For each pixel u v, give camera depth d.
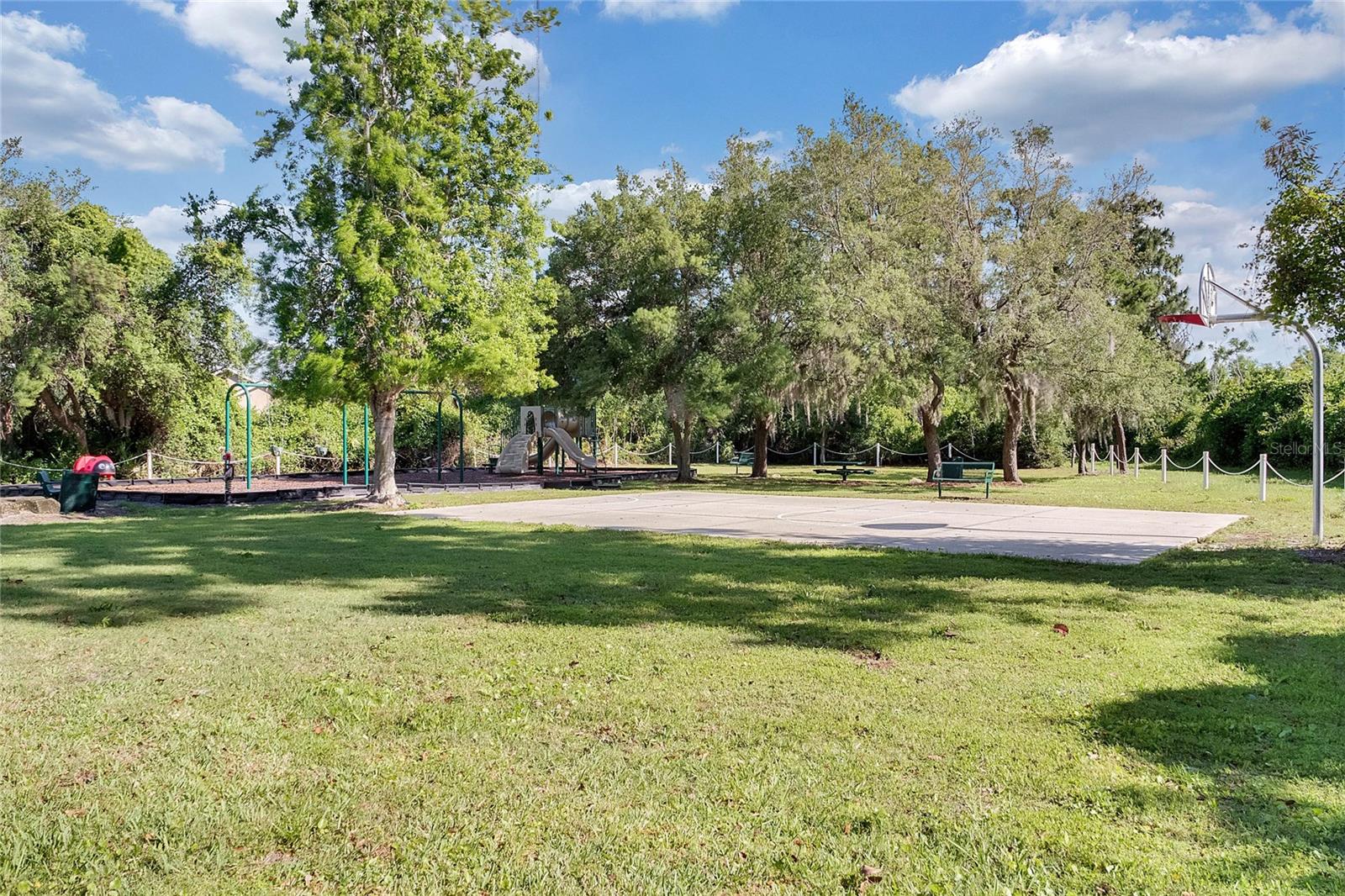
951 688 4.77
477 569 9.00
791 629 6.24
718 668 5.18
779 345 25.08
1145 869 2.81
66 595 7.54
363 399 18.14
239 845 3.04
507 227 19.67
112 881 2.80
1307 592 7.62
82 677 5.04
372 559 9.76
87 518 15.06
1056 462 37.09
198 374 28.28
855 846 2.99
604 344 26.66
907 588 7.85
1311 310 9.77
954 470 20.83
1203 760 3.75
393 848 3.01
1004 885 2.73
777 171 27.48
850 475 30.42
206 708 4.48
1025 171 24.39
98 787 3.50
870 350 24.00
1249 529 12.77
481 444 35.53
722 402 25.19
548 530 12.91
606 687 4.82
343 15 17.23
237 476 28.02
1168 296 37.53
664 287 26.08
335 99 17.05
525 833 3.10
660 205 26.94
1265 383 32.34
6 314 23.36
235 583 8.15
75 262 24.89
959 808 3.28
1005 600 7.31
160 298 27.39
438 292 17.11
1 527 13.34
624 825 3.15
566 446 28.66
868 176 26.78
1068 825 3.13
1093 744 3.92
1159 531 12.68
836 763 3.71
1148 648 5.63
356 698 4.61
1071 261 23.36
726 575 8.60
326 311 17.59
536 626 6.34
